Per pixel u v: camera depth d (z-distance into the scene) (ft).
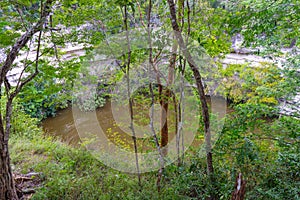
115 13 7.29
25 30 6.51
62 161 9.84
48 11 6.09
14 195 6.78
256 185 6.69
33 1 6.06
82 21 6.95
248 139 7.13
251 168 7.09
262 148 7.88
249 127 7.76
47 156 10.68
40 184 8.30
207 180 6.89
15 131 12.96
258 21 6.70
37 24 5.99
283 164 7.05
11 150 10.69
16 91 6.49
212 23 7.56
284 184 6.40
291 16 6.64
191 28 7.85
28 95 7.84
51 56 7.72
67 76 7.29
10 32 6.33
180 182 7.15
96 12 7.04
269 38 7.87
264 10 6.53
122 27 7.45
